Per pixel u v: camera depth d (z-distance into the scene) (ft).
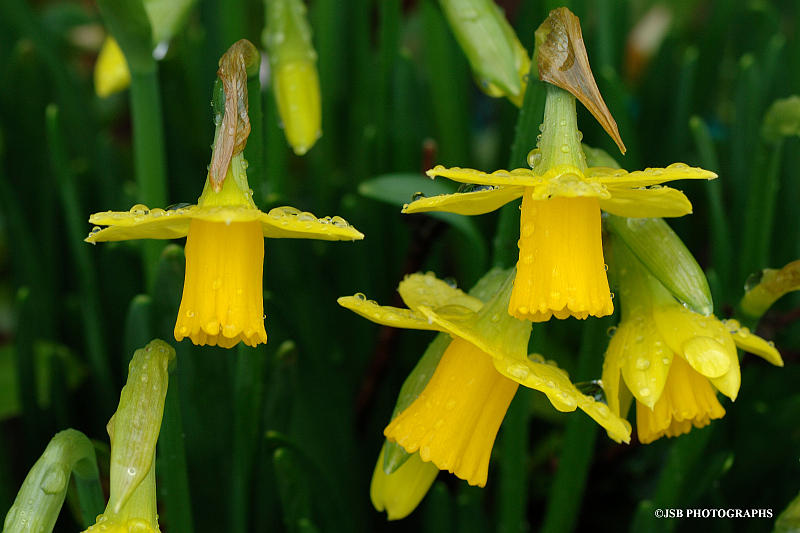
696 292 1.56
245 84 1.49
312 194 2.43
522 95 1.72
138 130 1.78
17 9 2.20
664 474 1.74
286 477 1.69
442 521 1.79
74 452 1.52
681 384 1.57
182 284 1.70
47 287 2.15
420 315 1.54
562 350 2.15
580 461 1.73
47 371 2.10
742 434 1.89
